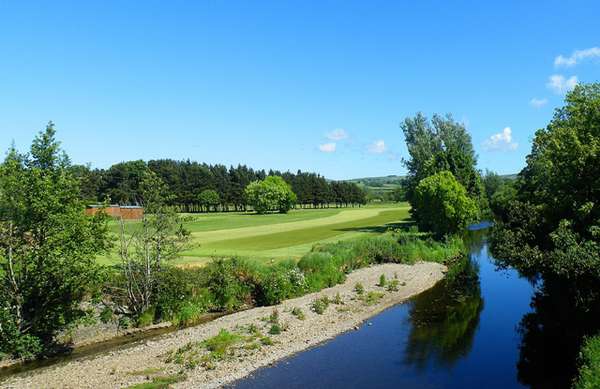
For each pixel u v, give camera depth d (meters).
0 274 21.56
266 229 74.12
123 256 28.56
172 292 27.44
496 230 29.89
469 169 72.75
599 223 20.20
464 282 38.31
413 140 81.94
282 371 19.58
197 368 19.69
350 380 18.58
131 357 21.09
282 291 30.92
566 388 17.02
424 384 18.16
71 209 22.14
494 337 23.78
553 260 20.33
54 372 19.45
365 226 77.75
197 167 164.38
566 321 23.92
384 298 32.72
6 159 21.66
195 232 68.94
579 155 21.20
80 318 23.55
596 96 24.67
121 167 135.62
